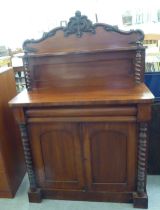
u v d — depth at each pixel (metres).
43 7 4.00
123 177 1.52
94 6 3.86
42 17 4.06
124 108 1.31
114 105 1.31
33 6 4.03
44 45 1.51
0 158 1.61
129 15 3.75
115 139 1.42
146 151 1.40
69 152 1.50
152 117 1.65
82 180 1.56
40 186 1.65
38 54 1.50
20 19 4.05
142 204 1.53
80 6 3.94
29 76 1.57
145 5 3.64
